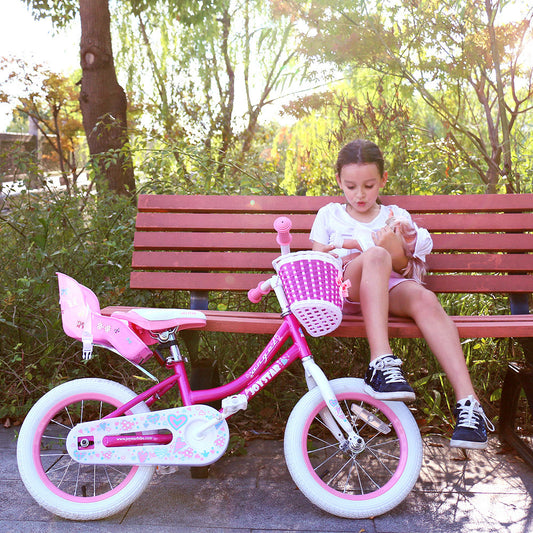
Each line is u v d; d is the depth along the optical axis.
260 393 3.46
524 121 5.80
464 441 2.30
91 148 7.50
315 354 3.55
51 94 12.59
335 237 2.96
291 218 3.25
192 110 9.33
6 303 3.50
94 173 5.39
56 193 4.43
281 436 3.15
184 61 10.30
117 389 2.48
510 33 4.69
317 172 6.20
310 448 3.01
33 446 2.43
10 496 2.58
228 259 3.23
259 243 3.24
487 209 3.19
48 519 2.41
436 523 2.36
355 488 2.64
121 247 3.91
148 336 2.56
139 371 3.60
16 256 3.98
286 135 10.38
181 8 9.78
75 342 3.56
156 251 3.48
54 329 3.61
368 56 5.29
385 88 6.15
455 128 4.93
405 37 5.15
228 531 2.32
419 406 3.38
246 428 3.24
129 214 4.27
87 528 2.35
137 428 2.40
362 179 2.74
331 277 2.40
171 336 2.51
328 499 2.39
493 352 3.56
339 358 3.61
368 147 2.76
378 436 3.11
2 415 3.29
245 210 3.28
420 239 2.80
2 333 3.71
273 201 3.28
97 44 7.43
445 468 2.81
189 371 3.55
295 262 2.40
